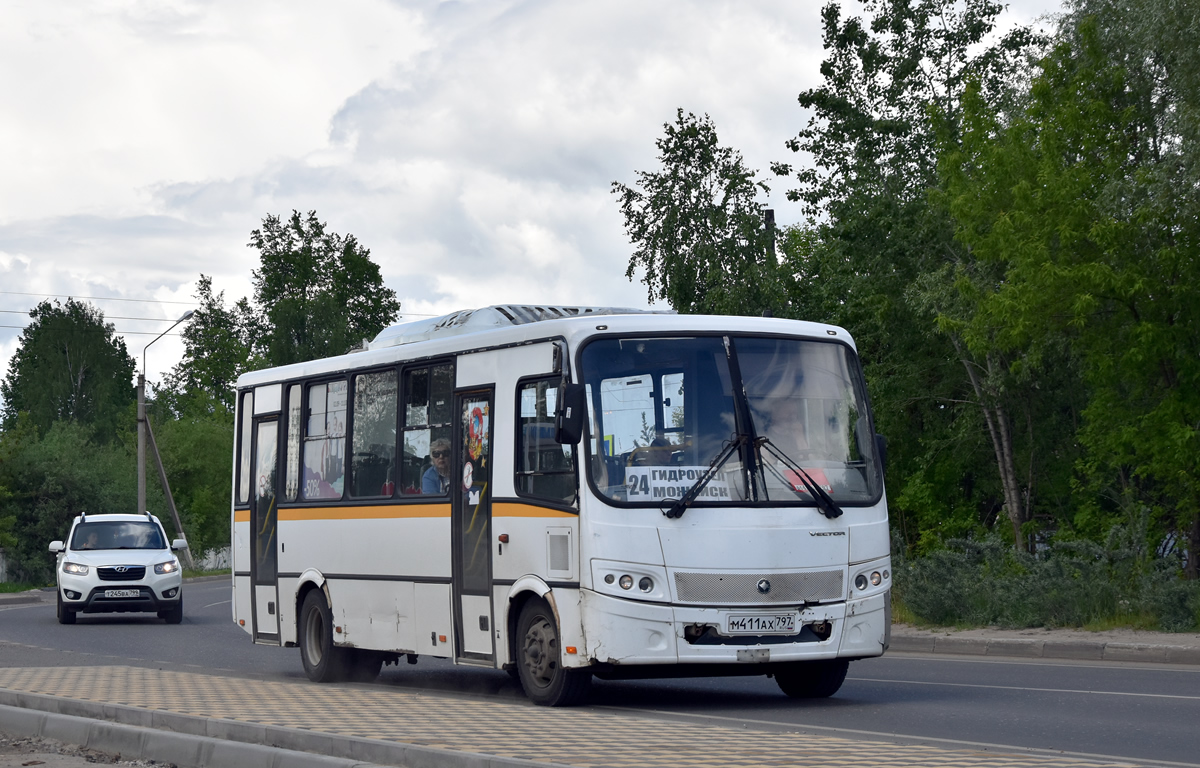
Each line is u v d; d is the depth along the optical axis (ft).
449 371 45.57
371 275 295.48
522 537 41.19
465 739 30.09
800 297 136.98
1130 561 67.77
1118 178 79.66
